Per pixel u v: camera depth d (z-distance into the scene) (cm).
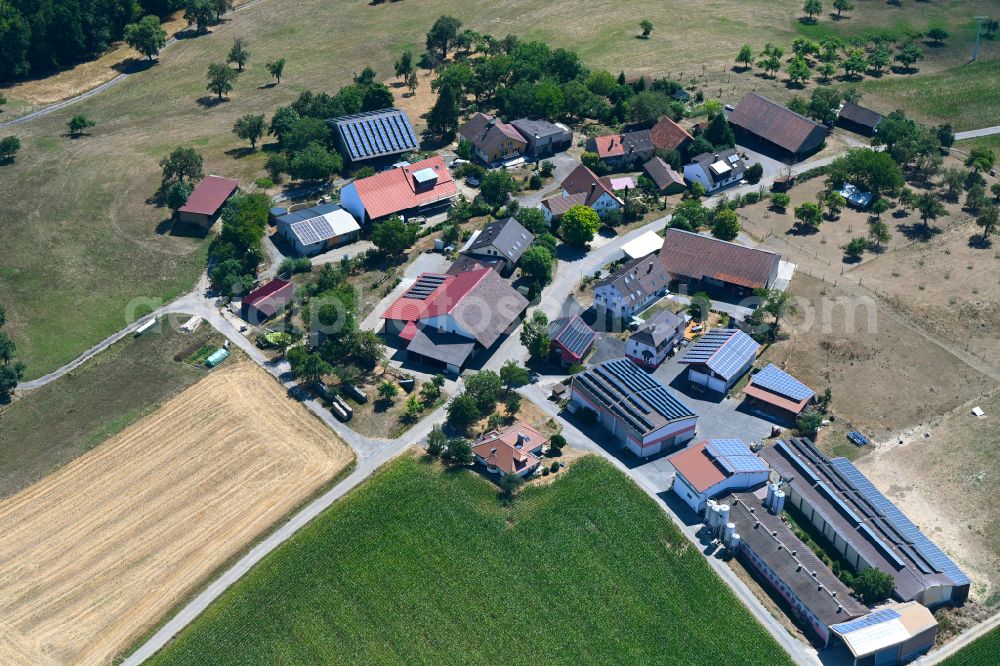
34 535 13712
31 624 12444
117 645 12156
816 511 13700
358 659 11912
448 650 12019
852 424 15562
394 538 13488
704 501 13775
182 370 16938
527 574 12988
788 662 11862
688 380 16550
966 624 12381
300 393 16338
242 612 12469
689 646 12075
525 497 14150
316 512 13988
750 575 13038
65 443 15388
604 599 12650
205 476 14650
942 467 14725
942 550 13350
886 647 11688
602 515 13825
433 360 16888
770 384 15962
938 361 16888
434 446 14850
